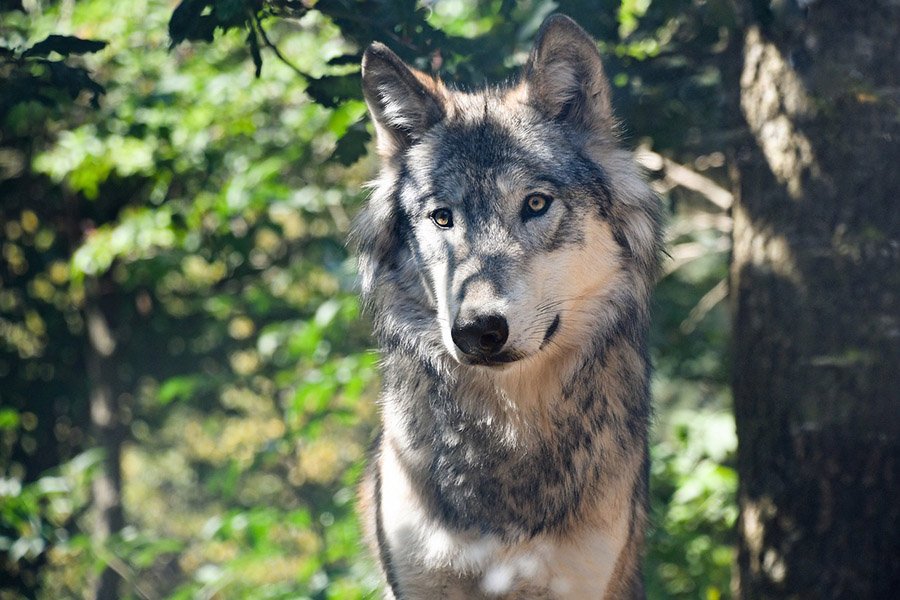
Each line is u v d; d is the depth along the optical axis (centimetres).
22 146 1845
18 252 2086
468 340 622
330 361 1550
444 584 703
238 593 1538
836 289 782
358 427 2553
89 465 1491
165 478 2811
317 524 1577
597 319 700
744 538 850
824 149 781
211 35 767
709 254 1552
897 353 772
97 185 1752
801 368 796
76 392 2167
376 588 841
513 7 907
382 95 736
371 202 753
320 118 1571
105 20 1508
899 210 771
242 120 1605
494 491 695
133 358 2202
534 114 716
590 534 695
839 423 784
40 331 2173
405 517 708
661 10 895
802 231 794
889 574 780
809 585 798
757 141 823
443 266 670
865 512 783
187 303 2119
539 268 660
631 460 714
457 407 699
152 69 1599
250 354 2192
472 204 673
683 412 1527
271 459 1416
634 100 906
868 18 769
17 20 1347
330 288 2077
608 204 701
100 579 1811
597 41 891
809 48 784
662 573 1405
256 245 1942
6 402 2105
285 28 1590
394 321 723
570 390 692
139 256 1689
